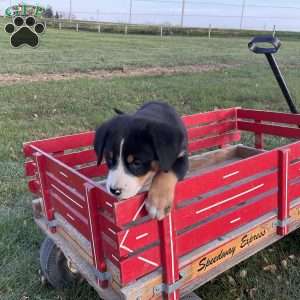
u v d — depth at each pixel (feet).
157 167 2.54
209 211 2.74
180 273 2.64
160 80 12.07
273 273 3.58
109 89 10.59
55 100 9.38
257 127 4.90
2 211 4.45
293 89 10.48
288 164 3.17
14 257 3.71
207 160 4.66
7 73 12.71
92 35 28.17
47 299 3.22
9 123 7.54
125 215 2.31
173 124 2.80
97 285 2.63
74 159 3.76
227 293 3.33
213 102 9.30
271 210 3.22
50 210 3.15
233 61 17.24
